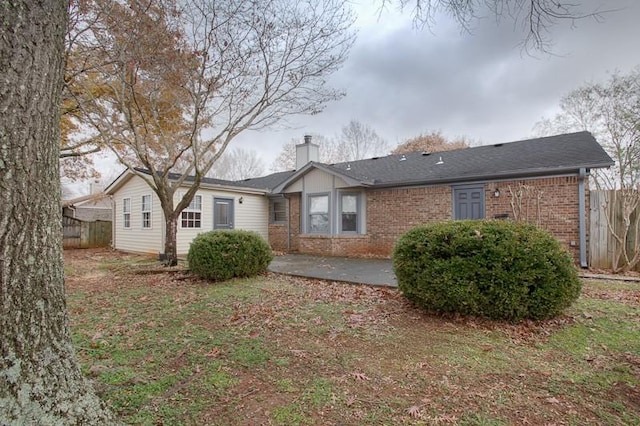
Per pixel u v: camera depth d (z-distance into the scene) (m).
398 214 11.48
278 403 2.43
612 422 2.21
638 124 15.46
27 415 1.59
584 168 8.31
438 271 4.22
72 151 11.02
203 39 8.06
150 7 7.44
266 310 4.75
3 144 1.60
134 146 8.88
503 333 3.81
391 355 3.28
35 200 1.72
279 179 16.56
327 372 2.92
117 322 4.31
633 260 7.66
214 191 13.05
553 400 2.47
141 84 8.66
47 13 1.78
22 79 1.66
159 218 11.79
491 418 2.25
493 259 4.03
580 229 8.38
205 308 4.91
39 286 1.74
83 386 1.92
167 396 2.51
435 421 2.21
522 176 9.29
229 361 3.14
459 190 10.37
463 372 2.93
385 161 14.37
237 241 7.32
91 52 7.66
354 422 2.21
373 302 5.15
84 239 15.14
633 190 7.63
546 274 3.97
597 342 3.58
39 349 1.72
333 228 12.12
